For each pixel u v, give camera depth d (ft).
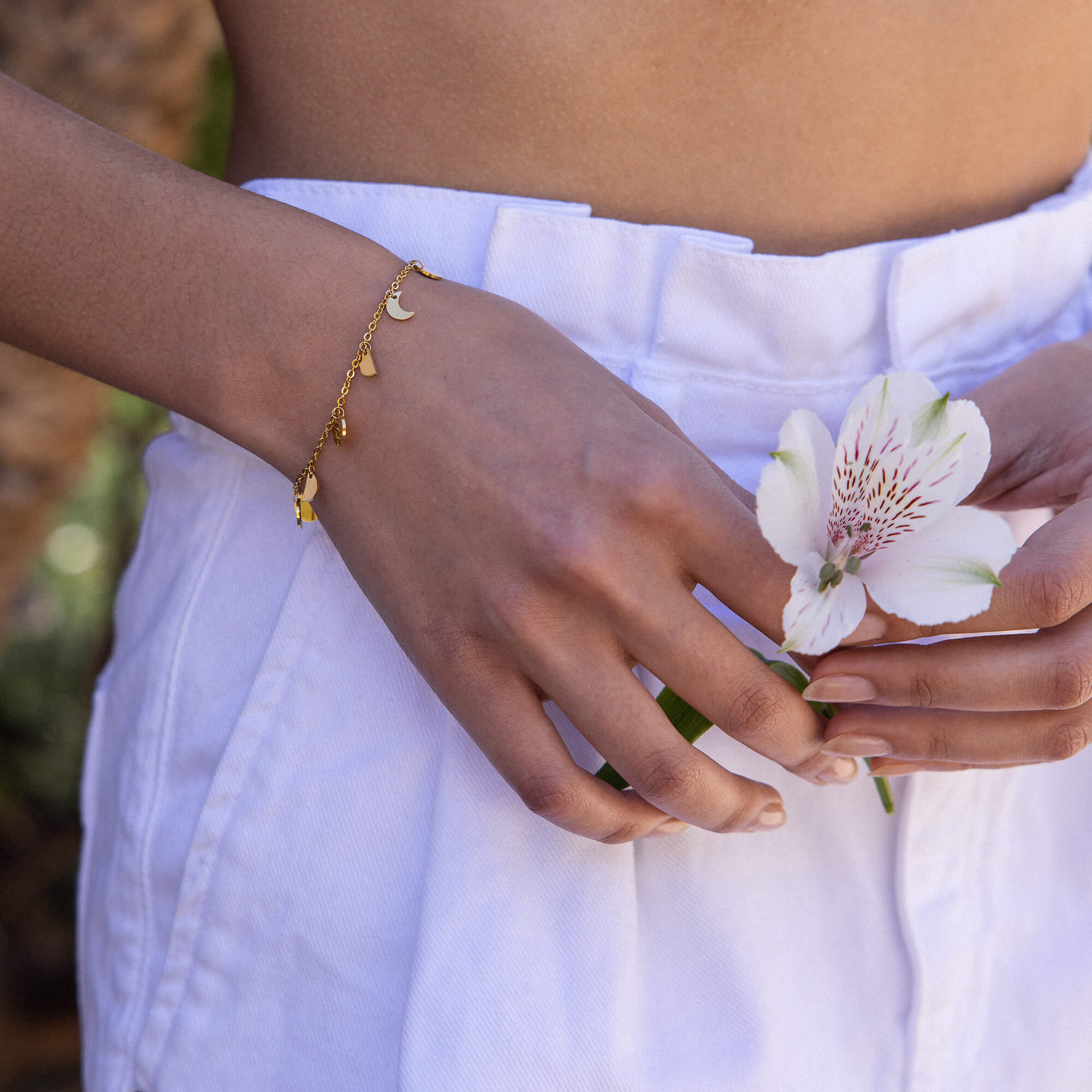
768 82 2.12
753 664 1.91
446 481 1.94
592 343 2.13
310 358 1.99
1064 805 2.21
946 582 1.82
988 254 2.18
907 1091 2.09
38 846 5.76
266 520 2.14
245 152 2.28
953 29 2.15
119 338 2.02
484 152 2.14
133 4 3.66
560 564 1.88
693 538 1.89
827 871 2.11
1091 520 1.91
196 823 2.12
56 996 5.62
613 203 2.14
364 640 2.08
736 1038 2.05
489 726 1.95
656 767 1.91
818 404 2.14
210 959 2.10
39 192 2.01
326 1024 2.06
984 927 2.15
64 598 6.14
